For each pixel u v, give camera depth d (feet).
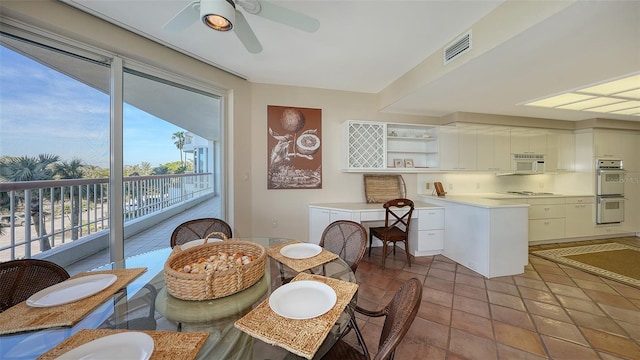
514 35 5.23
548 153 13.44
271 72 9.40
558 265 9.75
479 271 8.93
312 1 5.43
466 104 10.68
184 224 6.31
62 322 2.68
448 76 7.50
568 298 7.23
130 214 7.23
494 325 6.01
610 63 6.59
